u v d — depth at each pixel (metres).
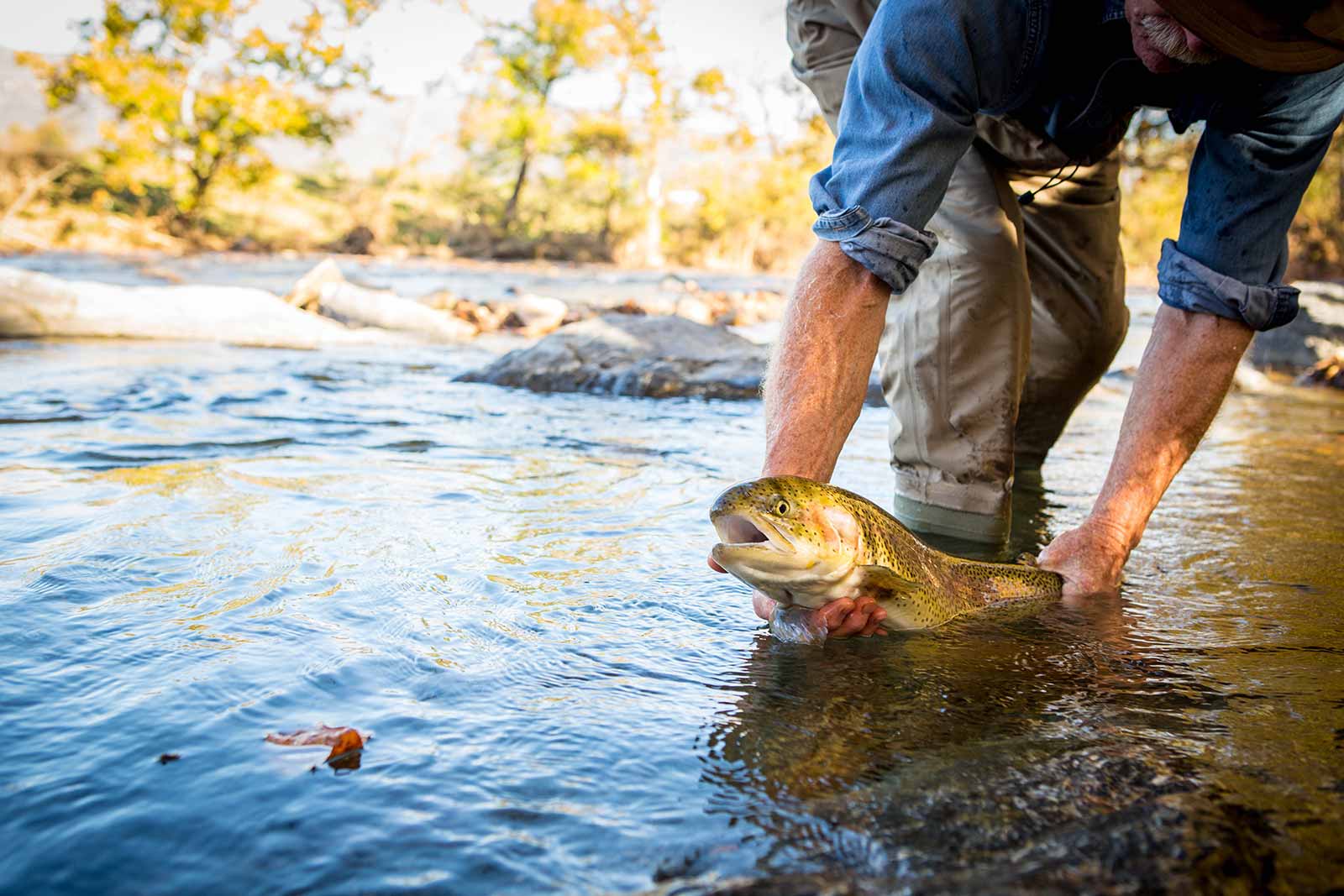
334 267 12.39
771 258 54.91
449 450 4.55
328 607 2.31
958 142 2.53
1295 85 2.65
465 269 33.69
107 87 43.38
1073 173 3.59
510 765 1.62
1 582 2.38
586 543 3.03
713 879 1.32
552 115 56.62
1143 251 34.25
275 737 1.67
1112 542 2.95
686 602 2.54
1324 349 12.09
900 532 2.53
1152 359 3.07
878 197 2.47
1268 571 3.13
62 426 4.71
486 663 2.05
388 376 7.50
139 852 1.34
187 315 9.42
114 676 1.88
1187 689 2.11
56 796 1.46
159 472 3.75
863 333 2.52
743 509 2.23
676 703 1.92
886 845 1.42
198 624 2.17
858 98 2.58
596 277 28.72
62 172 48.16
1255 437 6.32
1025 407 4.78
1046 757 1.73
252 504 3.28
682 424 5.75
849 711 1.92
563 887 1.30
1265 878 1.34
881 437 5.72
